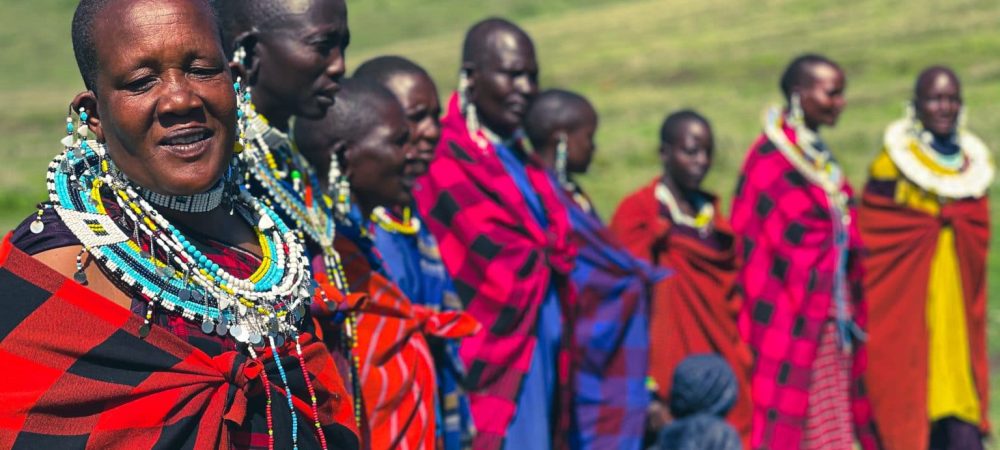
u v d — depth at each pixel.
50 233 2.75
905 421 10.24
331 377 3.25
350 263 4.73
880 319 10.35
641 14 51.00
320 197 4.57
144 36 2.73
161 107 2.74
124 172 2.83
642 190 9.86
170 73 2.76
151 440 2.79
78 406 2.71
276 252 3.17
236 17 4.49
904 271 10.33
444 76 41.41
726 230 9.73
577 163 9.17
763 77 35.22
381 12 60.56
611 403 8.28
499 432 6.95
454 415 6.12
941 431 10.57
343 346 4.30
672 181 9.80
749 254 9.93
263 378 2.95
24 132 35.25
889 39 37.25
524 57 7.43
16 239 2.78
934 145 10.45
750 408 9.74
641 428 8.38
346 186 4.91
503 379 7.01
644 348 8.45
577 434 8.21
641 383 8.40
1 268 2.69
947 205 10.36
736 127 28.28
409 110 6.02
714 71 36.66
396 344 4.77
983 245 10.52
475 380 6.98
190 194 2.84
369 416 4.63
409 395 4.79
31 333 2.68
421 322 4.99
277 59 4.48
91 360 2.73
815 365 9.77
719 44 40.47
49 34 59.78
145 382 2.78
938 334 10.36
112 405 2.75
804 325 9.70
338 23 4.55
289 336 3.09
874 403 10.31
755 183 9.98
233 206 3.14
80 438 2.71
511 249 7.08
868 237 10.48
